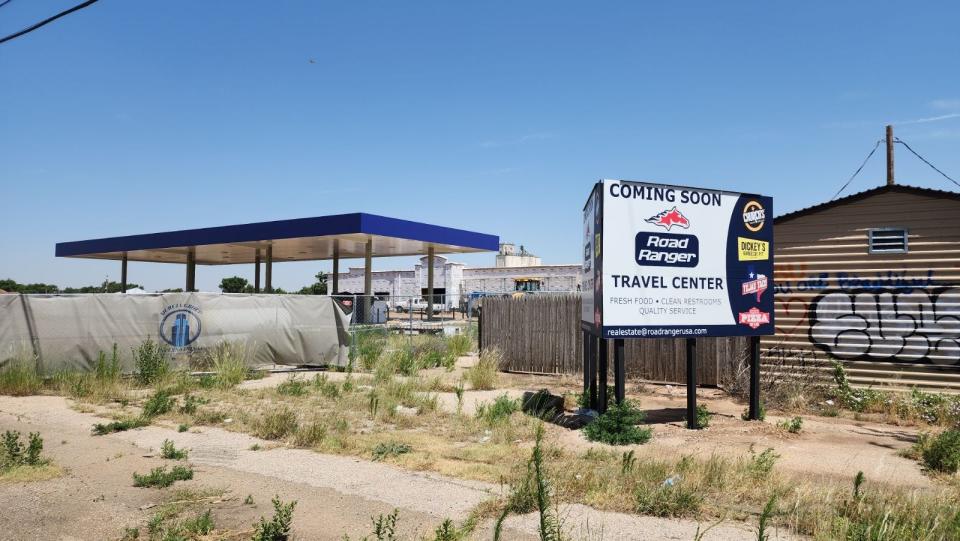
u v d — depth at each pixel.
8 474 6.79
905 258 12.43
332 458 7.78
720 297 10.39
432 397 12.48
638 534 5.10
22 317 13.80
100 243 42.50
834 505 5.72
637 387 13.96
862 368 12.61
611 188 9.95
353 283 68.75
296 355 16.81
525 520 5.46
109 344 14.62
